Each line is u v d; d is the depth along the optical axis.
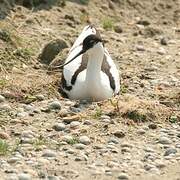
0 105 16.75
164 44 23.44
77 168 13.53
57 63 19.62
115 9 25.81
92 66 17.53
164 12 26.52
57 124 15.60
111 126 15.82
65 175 13.16
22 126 15.60
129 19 25.53
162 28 25.08
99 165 13.75
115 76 18.30
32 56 20.34
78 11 24.70
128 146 14.80
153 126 16.03
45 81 18.67
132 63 21.19
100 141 15.02
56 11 24.12
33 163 13.61
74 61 18.53
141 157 14.30
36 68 19.78
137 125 16.05
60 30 22.91
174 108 17.33
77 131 15.43
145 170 13.63
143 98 18.02
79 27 23.69
